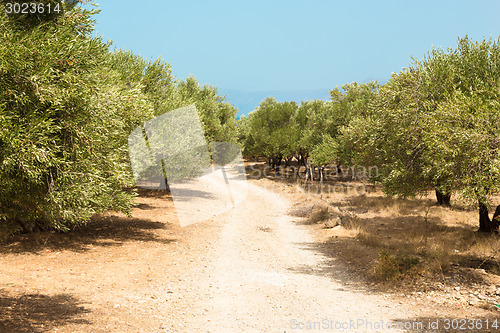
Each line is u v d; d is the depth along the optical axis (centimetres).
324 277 901
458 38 1323
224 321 570
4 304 567
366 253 1127
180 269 921
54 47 604
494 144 837
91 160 720
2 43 576
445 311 617
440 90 1232
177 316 583
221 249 1198
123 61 2002
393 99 1373
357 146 2206
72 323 507
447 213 1931
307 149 3959
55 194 591
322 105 4531
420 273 822
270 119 4362
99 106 709
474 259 997
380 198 2538
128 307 607
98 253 1027
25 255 942
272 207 2252
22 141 512
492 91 987
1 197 550
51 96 566
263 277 880
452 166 883
